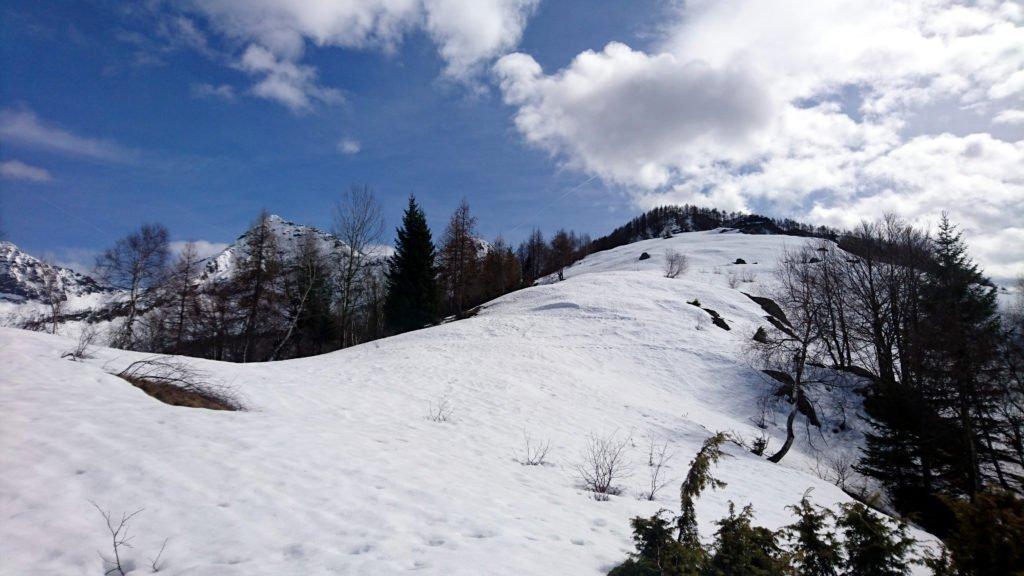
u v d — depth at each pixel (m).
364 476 6.89
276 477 6.21
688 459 14.23
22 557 3.94
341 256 35.47
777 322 41.12
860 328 32.72
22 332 10.77
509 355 27.05
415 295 43.78
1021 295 36.06
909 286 32.22
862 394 28.12
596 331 34.88
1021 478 22.70
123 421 6.95
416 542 5.09
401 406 14.28
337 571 4.28
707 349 32.19
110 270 29.78
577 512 7.28
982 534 4.57
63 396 7.45
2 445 5.43
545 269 96.06
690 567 4.30
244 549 4.52
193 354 35.72
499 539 5.49
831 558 4.52
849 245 37.12
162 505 5.03
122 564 4.11
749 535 4.59
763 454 20.80
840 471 21.27
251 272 33.78
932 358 26.59
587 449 12.80
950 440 21.16
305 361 24.50
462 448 10.30
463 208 51.59
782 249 82.88
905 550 4.47
